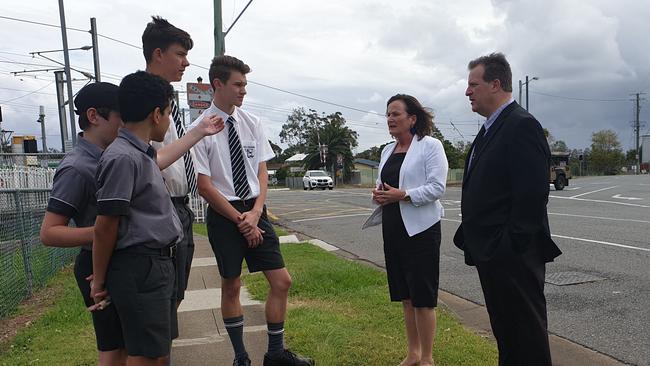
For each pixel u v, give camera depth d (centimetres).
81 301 534
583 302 530
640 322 463
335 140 6066
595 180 4112
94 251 228
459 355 373
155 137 253
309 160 6353
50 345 412
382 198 350
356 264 703
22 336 432
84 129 268
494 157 266
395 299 369
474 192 274
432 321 346
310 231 1189
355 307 494
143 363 235
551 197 2072
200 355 392
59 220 249
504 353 276
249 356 388
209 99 1115
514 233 255
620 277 628
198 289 606
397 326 437
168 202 248
